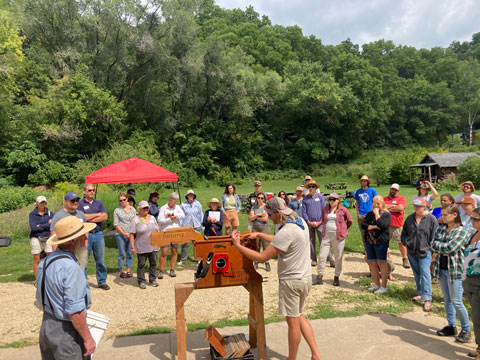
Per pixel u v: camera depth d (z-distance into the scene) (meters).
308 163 55.44
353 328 5.02
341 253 6.98
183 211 9.16
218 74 42.25
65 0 34.16
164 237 3.93
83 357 2.85
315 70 56.69
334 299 6.27
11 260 9.88
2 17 28.47
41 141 31.94
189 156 43.53
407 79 84.50
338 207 7.07
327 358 4.18
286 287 3.78
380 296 6.39
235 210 8.97
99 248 7.10
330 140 57.72
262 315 4.07
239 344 4.15
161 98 42.56
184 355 3.89
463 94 78.69
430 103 76.25
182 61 39.91
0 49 28.33
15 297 6.80
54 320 2.75
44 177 29.66
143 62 39.56
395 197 8.70
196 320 5.48
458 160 37.50
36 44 37.00
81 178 28.02
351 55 63.38
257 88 45.56
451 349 4.40
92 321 3.32
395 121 74.88
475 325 4.12
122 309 6.03
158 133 42.44
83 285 2.80
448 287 4.73
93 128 34.12
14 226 13.46
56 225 2.92
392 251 9.92
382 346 4.46
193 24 41.00
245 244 4.12
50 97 32.16
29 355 4.41
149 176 10.47
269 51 63.34
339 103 52.12
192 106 45.88
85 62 36.62
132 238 7.73
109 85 37.69
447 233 4.77
